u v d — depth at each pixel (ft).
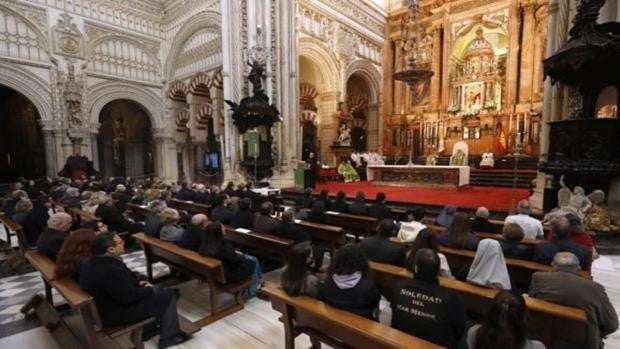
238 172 43.37
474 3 60.03
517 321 5.32
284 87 45.42
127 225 22.21
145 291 10.11
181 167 62.54
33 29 45.52
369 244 12.35
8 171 66.69
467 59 63.26
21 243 18.30
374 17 66.90
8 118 66.54
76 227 19.35
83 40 50.24
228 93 44.42
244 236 17.03
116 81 54.75
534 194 27.14
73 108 49.08
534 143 54.03
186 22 54.85
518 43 56.08
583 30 19.98
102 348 10.04
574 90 22.35
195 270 13.37
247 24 42.73
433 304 7.06
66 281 10.05
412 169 44.83
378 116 70.74
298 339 11.08
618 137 20.63
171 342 10.93
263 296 14.43
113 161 73.56
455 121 62.08
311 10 52.65
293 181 45.60
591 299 7.82
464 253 12.27
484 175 48.42
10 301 14.46
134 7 56.24
